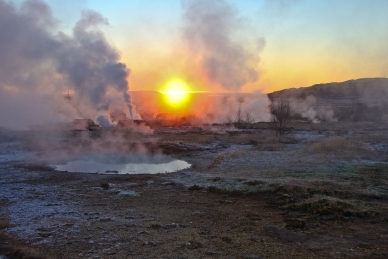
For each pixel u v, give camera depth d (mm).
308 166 16547
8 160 20469
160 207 10547
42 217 9570
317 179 13203
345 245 6824
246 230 8047
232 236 7617
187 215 9547
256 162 18406
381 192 11055
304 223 8281
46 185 14148
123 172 17344
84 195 12367
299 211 9477
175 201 11297
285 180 12953
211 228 8281
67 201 11523
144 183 14336
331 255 6320
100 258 6531
